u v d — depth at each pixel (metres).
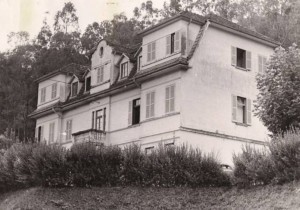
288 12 53.91
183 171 24.47
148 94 34.38
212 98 33.19
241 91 35.19
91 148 26.27
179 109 31.48
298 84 25.97
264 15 56.62
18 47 65.94
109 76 39.72
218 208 21.06
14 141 43.59
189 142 31.25
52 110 45.53
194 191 23.64
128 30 55.69
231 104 34.28
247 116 35.03
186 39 33.09
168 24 33.81
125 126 37.16
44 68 61.84
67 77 46.72
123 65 39.19
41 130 47.81
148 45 35.22
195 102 32.22
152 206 23.08
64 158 26.02
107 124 38.84
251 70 36.22
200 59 33.09
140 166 25.45
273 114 25.98
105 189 25.42
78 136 39.34
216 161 24.50
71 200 24.52
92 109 41.22
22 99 62.16
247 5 59.62
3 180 30.03
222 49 34.62
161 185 24.83
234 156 22.61
